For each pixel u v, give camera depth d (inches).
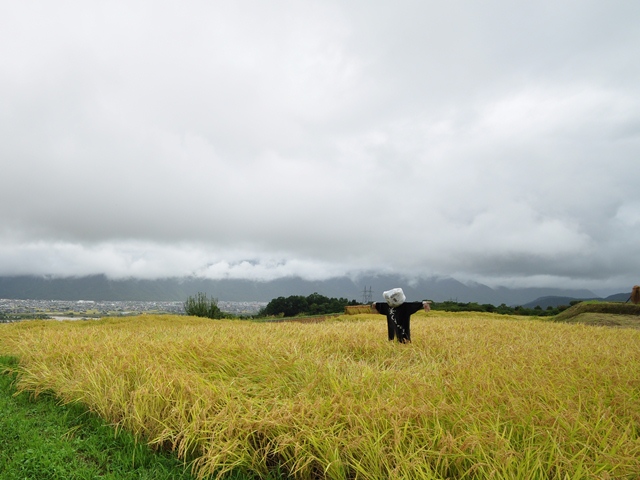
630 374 223.1
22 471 157.8
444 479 132.8
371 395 191.6
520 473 125.8
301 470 150.9
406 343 364.2
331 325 580.4
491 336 428.1
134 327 632.4
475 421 156.7
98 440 190.9
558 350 319.3
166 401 196.4
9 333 522.3
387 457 142.4
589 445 140.9
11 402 245.1
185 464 166.9
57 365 295.0
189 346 314.3
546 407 167.8
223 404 193.0
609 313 876.6
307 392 202.7
